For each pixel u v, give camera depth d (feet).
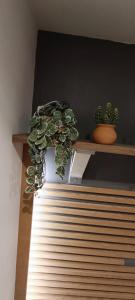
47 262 6.70
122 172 6.94
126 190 6.65
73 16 6.00
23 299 5.98
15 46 4.71
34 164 4.93
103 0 5.26
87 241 6.72
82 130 6.84
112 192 6.61
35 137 4.56
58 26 6.54
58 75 6.81
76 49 6.86
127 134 6.95
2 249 4.57
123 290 6.99
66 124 4.66
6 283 5.04
